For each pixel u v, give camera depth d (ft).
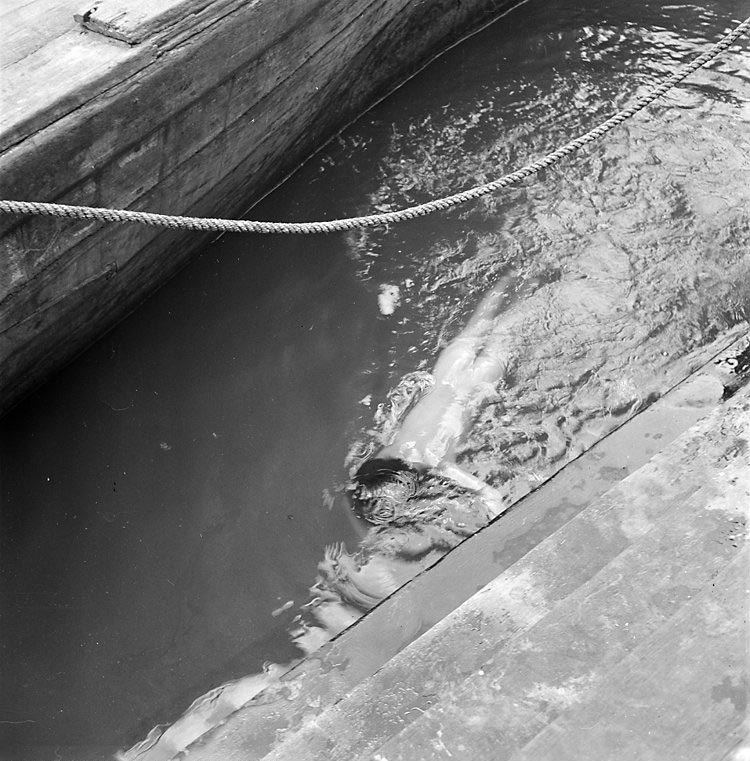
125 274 16.37
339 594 14.33
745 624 9.95
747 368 15.20
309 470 15.76
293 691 11.76
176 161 15.53
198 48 14.48
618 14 24.07
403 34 21.06
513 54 23.15
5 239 12.76
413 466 15.75
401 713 10.27
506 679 9.76
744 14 23.90
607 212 19.36
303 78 18.04
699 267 18.37
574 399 16.56
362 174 20.40
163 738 12.76
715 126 20.92
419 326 17.71
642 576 10.52
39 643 13.66
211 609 14.12
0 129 12.30
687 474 11.94
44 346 15.60
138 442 15.97
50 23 14.02
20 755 12.52
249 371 17.01
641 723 9.20
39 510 15.05
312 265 18.67
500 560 13.34
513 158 20.57
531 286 18.22
